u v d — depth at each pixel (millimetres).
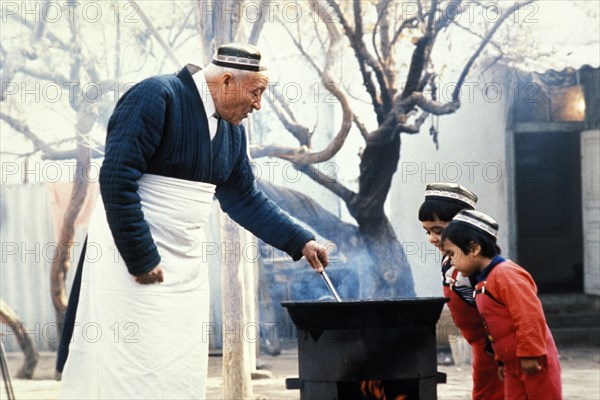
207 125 6145
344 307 5859
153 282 6012
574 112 19781
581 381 14430
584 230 20406
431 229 7344
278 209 6848
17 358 17562
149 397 6031
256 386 14953
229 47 6168
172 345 6109
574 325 19406
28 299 18875
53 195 18578
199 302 6285
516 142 22062
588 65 17156
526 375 6539
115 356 6039
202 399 6301
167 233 6078
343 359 5914
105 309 6051
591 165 19969
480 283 6770
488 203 18781
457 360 16438
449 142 18531
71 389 6176
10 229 18688
